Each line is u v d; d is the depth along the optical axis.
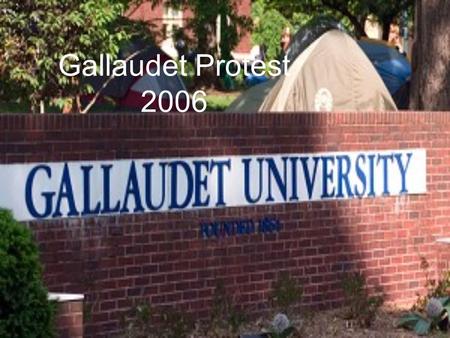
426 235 13.45
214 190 11.47
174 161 11.15
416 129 13.31
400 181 13.16
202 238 11.38
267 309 11.87
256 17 36.62
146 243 10.94
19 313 7.81
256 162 11.81
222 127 11.52
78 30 18.38
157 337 10.77
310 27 19.92
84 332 10.42
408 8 29.94
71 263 10.39
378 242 12.95
